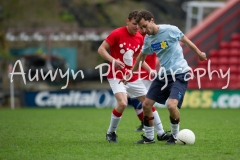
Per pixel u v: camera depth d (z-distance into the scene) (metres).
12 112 55.50
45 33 80.88
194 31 72.62
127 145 27.28
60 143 28.44
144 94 30.84
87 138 30.89
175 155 23.66
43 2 113.56
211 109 59.22
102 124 40.75
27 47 97.44
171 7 116.94
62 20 108.88
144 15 26.28
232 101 62.44
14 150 25.80
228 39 73.75
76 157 23.55
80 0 115.88
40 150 25.75
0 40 82.44
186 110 57.53
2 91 69.25
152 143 27.95
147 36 27.03
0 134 33.16
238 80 69.62
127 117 48.62
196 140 29.05
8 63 74.50
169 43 26.67
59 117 48.22
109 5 116.19
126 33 29.38
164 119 45.50
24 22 106.75
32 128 37.31
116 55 29.61
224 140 29.08
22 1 112.38
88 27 108.00
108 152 24.78
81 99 63.72
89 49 103.38
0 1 110.56
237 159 22.66
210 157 23.12
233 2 74.44
